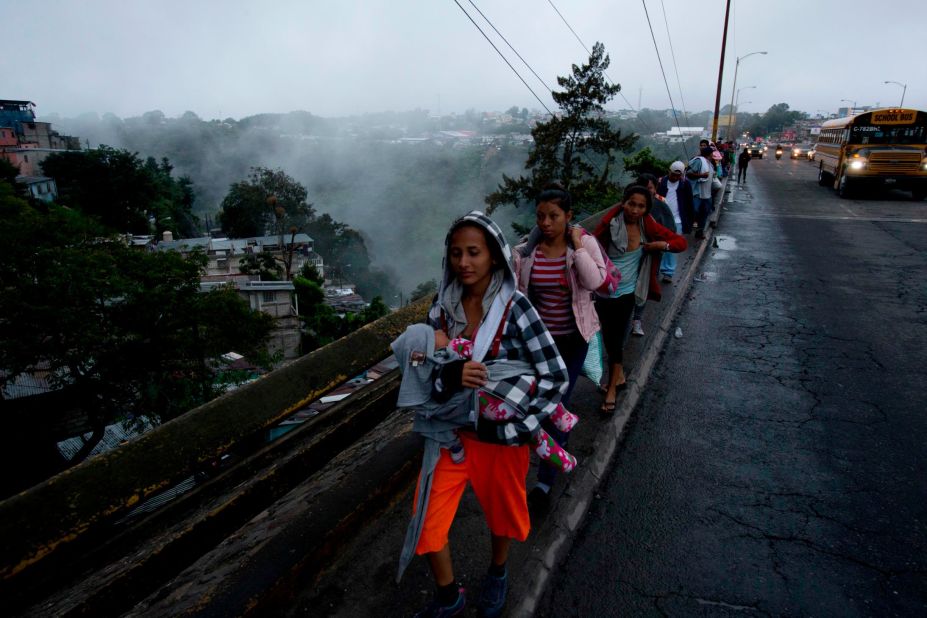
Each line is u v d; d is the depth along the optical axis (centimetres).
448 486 192
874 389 454
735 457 358
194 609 196
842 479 331
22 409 2077
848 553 269
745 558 266
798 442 375
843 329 606
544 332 182
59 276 1783
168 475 192
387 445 321
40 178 6372
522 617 222
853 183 1841
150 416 2062
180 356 2062
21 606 221
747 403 435
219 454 211
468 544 258
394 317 333
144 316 1953
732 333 599
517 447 187
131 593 209
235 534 280
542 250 283
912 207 1642
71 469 174
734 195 2019
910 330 598
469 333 185
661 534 285
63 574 236
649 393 455
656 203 431
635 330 553
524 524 198
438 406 180
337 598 224
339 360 278
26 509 158
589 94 3688
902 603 237
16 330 1773
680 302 710
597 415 389
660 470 343
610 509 305
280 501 312
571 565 262
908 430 387
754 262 951
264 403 235
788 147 9919
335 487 278
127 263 2020
